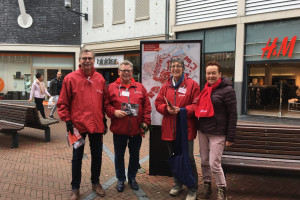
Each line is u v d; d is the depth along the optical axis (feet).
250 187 12.66
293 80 33.35
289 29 32.58
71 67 58.23
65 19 55.06
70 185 12.70
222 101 10.41
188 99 11.37
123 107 11.72
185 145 10.99
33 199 11.11
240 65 35.73
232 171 11.78
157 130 13.85
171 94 11.61
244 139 12.75
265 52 34.35
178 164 10.93
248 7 34.73
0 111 22.18
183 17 40.24
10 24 55.21
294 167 11.08
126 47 46.70
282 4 32.27
